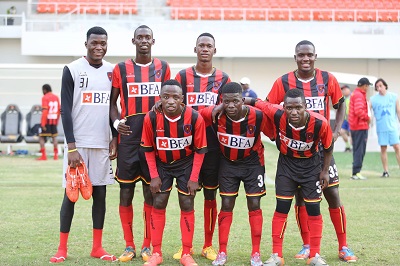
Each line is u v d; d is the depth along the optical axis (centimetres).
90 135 632
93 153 636
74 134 632
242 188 1171
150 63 648
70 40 2459
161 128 596
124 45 2414
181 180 613
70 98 628
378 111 1362
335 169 630
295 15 2670
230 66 2616
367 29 2509
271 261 597
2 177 1330
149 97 640
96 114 634
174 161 612
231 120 596
